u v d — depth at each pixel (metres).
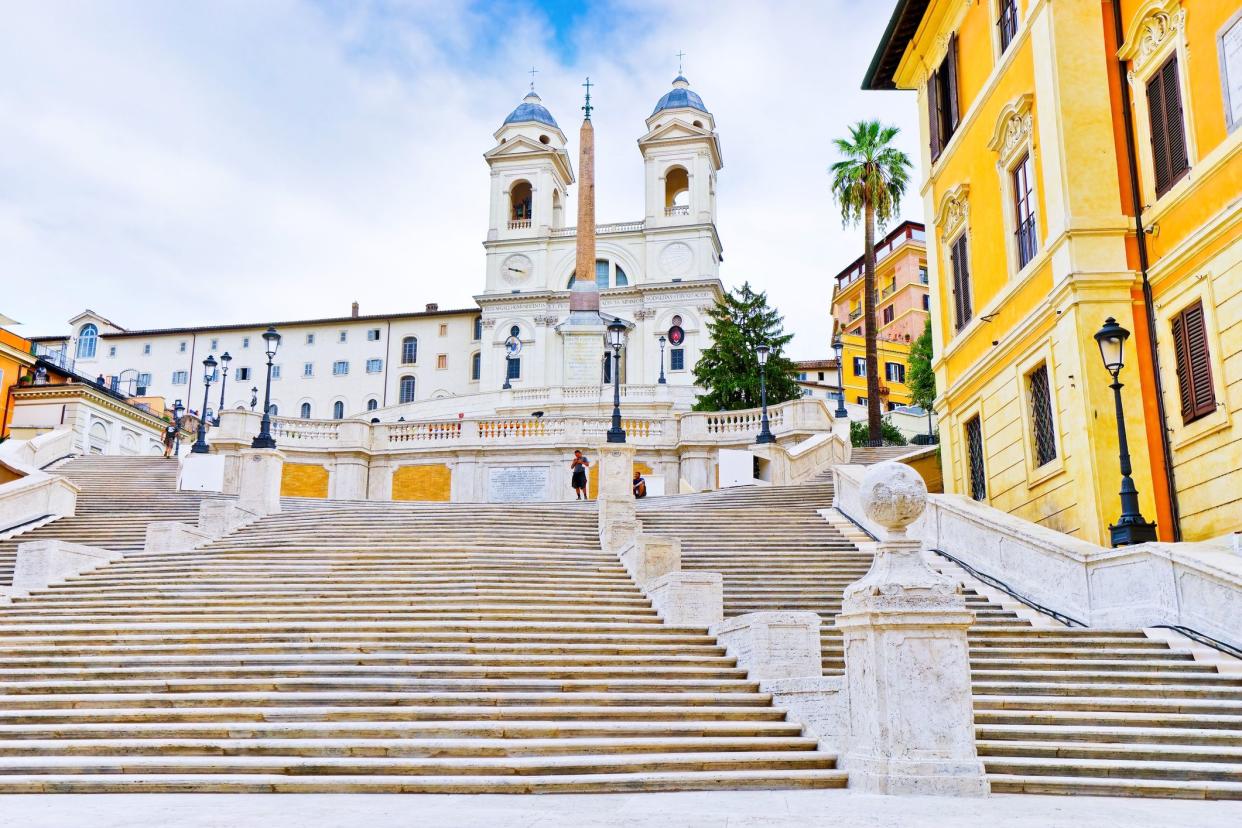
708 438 34.44
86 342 93.56
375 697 10.31
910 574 7.68
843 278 85.12
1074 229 15.77
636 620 13.46
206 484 27.95
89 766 8.78
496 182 85.75
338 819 6.53
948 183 22.19
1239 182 13.50
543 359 80.81
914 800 7.09
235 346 91.75
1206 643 11.30
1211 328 13.90
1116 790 8.13
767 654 10.98
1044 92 16.73
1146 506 14.76
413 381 88.81
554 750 9.17
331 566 16.20
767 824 6.10
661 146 84.12
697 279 79.75
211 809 7.12
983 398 20.12
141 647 12.05
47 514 22.41
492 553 17.12
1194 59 14.59
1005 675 10.98
